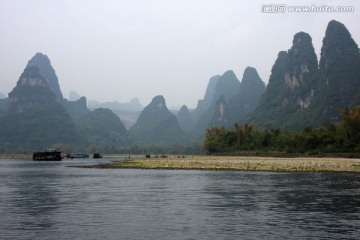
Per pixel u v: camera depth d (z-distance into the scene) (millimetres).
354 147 113312
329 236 19719
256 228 21609
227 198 33906
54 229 21516
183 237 19672
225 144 163125
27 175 66312
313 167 71688
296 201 31859
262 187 42719
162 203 31047
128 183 49000
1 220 24078
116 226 22219
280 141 141375
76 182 51219
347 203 30641
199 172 69188
